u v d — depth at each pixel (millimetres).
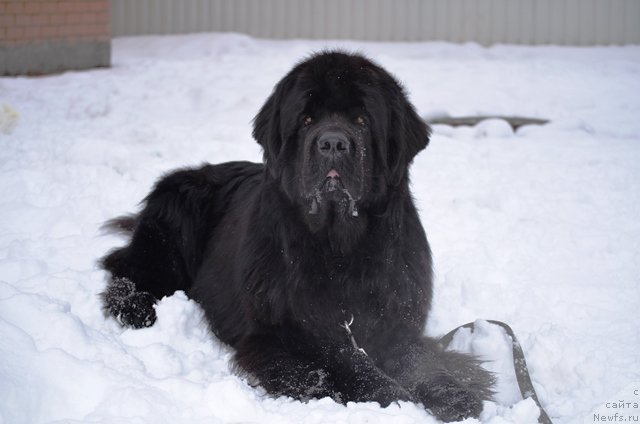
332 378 2477
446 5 7895
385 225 2578
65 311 2559
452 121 5055
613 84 6113
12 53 6062
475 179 3939
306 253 2553
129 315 2791
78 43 6340
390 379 2461
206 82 5875
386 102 2617
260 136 2707
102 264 2998
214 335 2779
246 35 7840
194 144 4160
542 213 3629
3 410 2244
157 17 8023
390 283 2578
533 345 2625
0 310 2492
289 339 2561
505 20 7891
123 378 2348
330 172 2469
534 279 3129
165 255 3023
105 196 3494
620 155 4297
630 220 3588
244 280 2643
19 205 3348
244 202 2918
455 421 2355
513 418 2344
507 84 6047
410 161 2660
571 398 2492
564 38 7883
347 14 7926
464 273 3084
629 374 2564
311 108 2566
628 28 7832
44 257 3039
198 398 2338
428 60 6914
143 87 5684
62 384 2316
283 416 2312
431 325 2857
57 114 4805
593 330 2822
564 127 4949
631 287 3080
